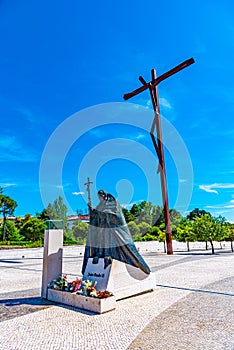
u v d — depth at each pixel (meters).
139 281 6.59
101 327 4.39
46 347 3.69
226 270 10.15
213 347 3.57
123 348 3.62
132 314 5.02
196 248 26.45
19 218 40.50
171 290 6.85
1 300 6.32
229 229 21.47
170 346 3.63
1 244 31.42
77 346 3.71
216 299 5.91
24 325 4.55
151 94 17.28
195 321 4.55
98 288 5.83
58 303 5.91
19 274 10.61
